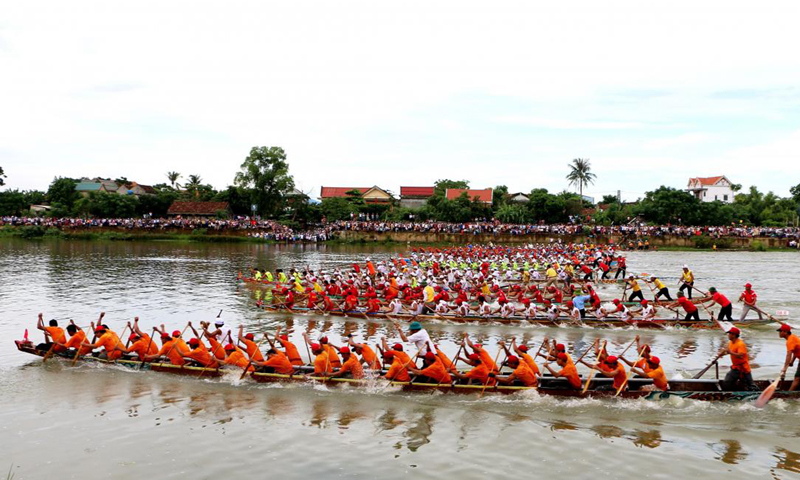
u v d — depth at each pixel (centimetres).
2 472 1159
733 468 1166
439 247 7694
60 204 10106
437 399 1547
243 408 1498
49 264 5056
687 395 1498
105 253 6228
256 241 8169
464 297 2744
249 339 1752
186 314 2842
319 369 1639
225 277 4309
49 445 1283
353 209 10144
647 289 3912
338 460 1209
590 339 2286
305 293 3206
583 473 1148
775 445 1264
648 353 1537
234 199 10512
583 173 12600
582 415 1435
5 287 3675
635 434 1326
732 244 7619
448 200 9575
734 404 1479
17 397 1580
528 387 1530
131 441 1302
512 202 10794
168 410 1485
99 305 3072
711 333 2383
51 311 2891
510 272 4488
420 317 2619
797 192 10838
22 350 1917
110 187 13038
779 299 3322
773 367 1844
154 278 4222
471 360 1605
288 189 9781
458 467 1177
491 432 1345
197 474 1151
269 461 1205
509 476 1138
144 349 1819
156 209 10350
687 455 1223
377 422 1406
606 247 7194
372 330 2473
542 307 2739
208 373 1719
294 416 1445
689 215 8950
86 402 1541
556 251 5819
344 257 6241
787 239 7619
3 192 10538
